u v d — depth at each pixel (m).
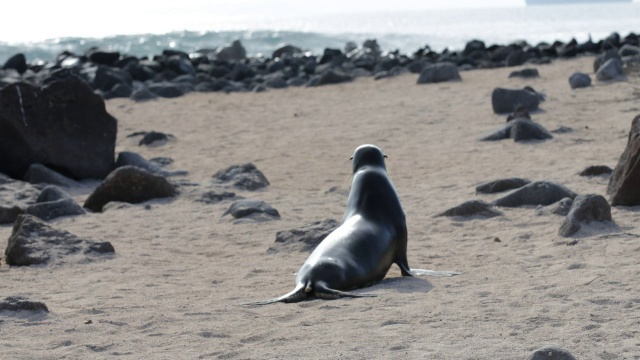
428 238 29.20
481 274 23.28
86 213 36.66
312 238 28.39
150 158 50.44
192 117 66.06
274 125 60.88
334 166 46.38
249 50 172.12
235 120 63.97
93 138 46.72
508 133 48.88
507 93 57.31
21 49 164.62
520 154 44.47
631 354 15.73
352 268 21.86
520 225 29.92
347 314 19.41
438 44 180.88
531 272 23.14
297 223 33.00
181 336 18.28
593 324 17.66
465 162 44.09
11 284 24.61
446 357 15.88
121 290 23.42
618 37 107.75
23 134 45.22
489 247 27.11
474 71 85.00
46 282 24.78
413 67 87.94
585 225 27.77
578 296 20.05
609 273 22.09
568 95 61.75
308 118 63.00
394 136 53.34
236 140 55.88
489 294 20.73
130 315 20.27
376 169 24.33
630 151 31.41
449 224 30.98
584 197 28.20
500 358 15.70
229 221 33.88
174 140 56.62
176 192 39.66
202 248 29.48
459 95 67.31
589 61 84.19
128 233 32.25
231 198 38.94
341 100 70.94
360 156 24.66
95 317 20.16
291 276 24.50
